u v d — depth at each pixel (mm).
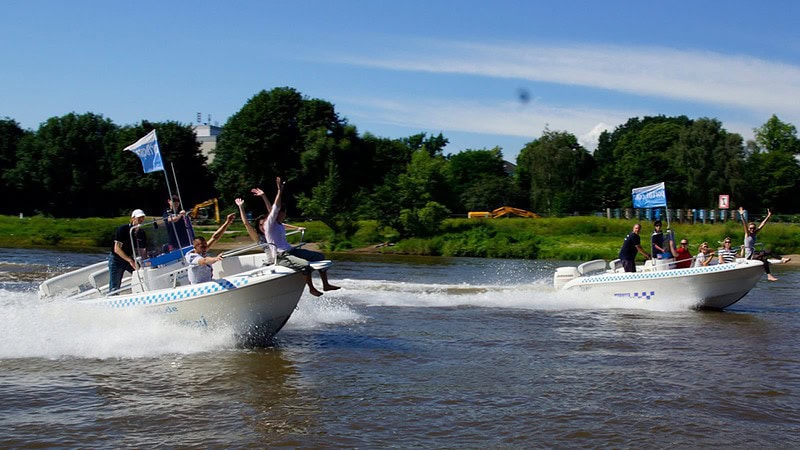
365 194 52688
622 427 7820
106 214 75875
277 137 60625
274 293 11125
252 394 8812
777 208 79750
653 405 8648
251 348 11422
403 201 49344
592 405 8594
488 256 43031
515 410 8344
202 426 7637
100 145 76500
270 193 61750
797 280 26234
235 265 12195
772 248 41094
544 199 77125
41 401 8438
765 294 21031
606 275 17047
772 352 11867
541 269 31062
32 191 75938
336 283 21031
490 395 8945
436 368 10320
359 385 9305
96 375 9602
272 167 60875
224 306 11008
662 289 16562
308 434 7434
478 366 10492
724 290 16328
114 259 11867
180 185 71750
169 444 7102
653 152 79062
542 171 77500
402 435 7453
